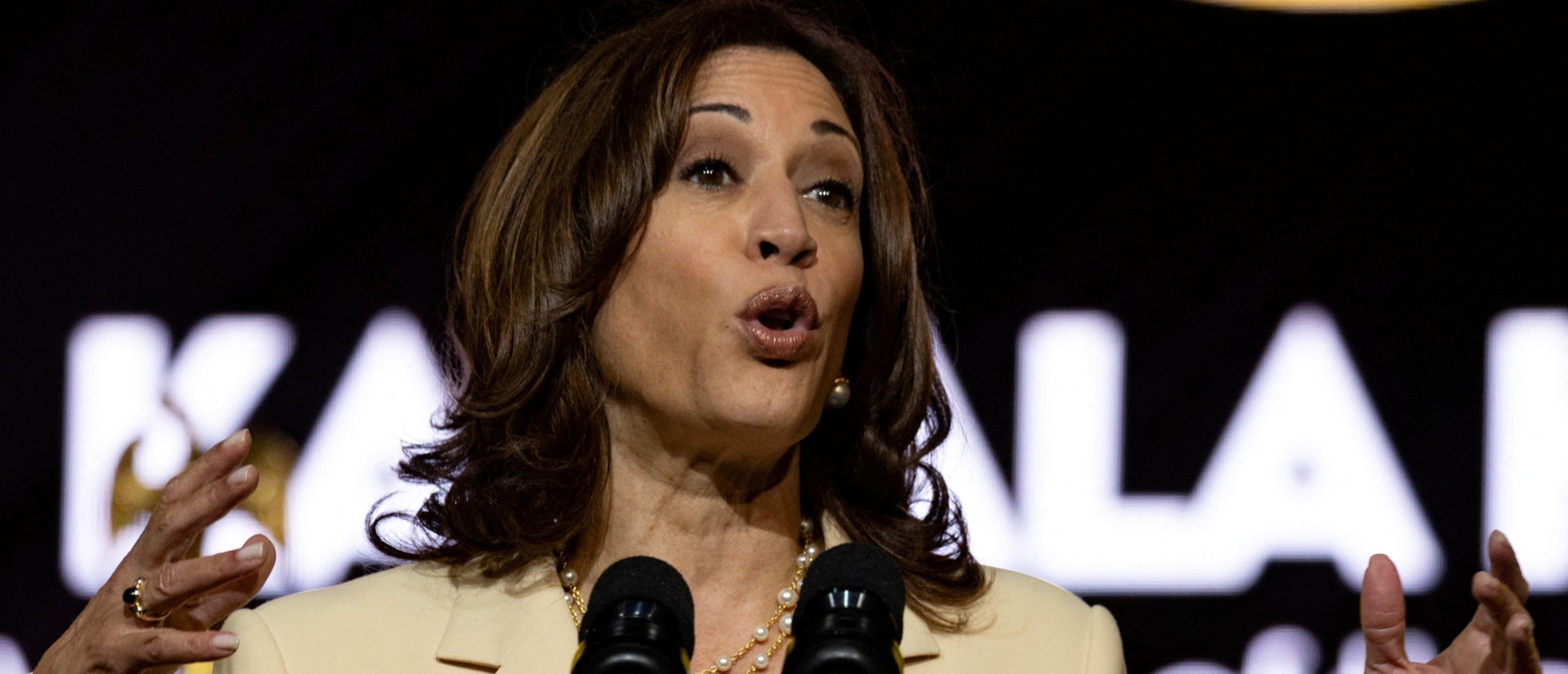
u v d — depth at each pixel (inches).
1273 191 344.2
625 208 144.0
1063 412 343.0
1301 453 341.7
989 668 150.5
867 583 118.0
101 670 126.9
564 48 335.6
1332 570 339.9
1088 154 345.1
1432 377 340.5
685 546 149.4
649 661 94.8
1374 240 342.6
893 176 164.2
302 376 337.4
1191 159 344.5
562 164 152.6
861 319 164.1
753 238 141.6
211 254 337.7
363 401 336.8
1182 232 344.8
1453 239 341.1
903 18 341.7
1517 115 339.3
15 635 334.6
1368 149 342.6
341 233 339.3
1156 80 344.8
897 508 165.9
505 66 337.7
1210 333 343.6
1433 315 341.1
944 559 162.1
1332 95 343.6
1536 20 337.7
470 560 154.6
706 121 146.6
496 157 163.8
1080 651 154.1
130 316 336.8
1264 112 344.2
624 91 149.5
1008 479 342.3
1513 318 338.6
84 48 337.1
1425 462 340.2
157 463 336.5
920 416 165.2
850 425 163.8
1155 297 344.8
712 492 148.5
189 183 338.0
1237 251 344.2
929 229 188.7
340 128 338.6
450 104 338.0
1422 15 340.5
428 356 336.5
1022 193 344.2
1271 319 343.6
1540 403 337.4
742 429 140.0
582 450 149.5
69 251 337.1
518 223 154.6
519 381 149.5
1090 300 344.2
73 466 336.8
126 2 337.4
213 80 338.6
